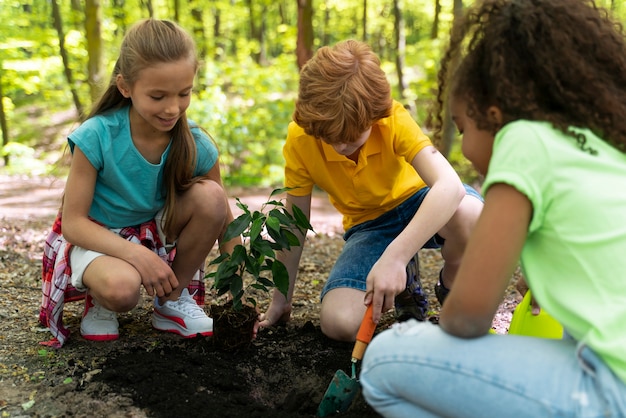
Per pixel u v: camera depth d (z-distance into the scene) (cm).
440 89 176
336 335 242
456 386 146
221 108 826
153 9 949
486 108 153
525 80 147
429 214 216
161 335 262
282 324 279
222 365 233
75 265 240
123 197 249
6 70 924
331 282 253
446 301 150
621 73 151
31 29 1004
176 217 254
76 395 208
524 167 140
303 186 260
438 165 230
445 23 1080
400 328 160
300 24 725
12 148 920
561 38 146
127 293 229
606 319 136
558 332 207
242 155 908
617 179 141
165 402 204
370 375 158
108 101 243
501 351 147
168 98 221
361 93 209
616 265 137
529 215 140
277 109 908
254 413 198
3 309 290
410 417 156
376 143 244
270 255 222
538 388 140
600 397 136
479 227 143
